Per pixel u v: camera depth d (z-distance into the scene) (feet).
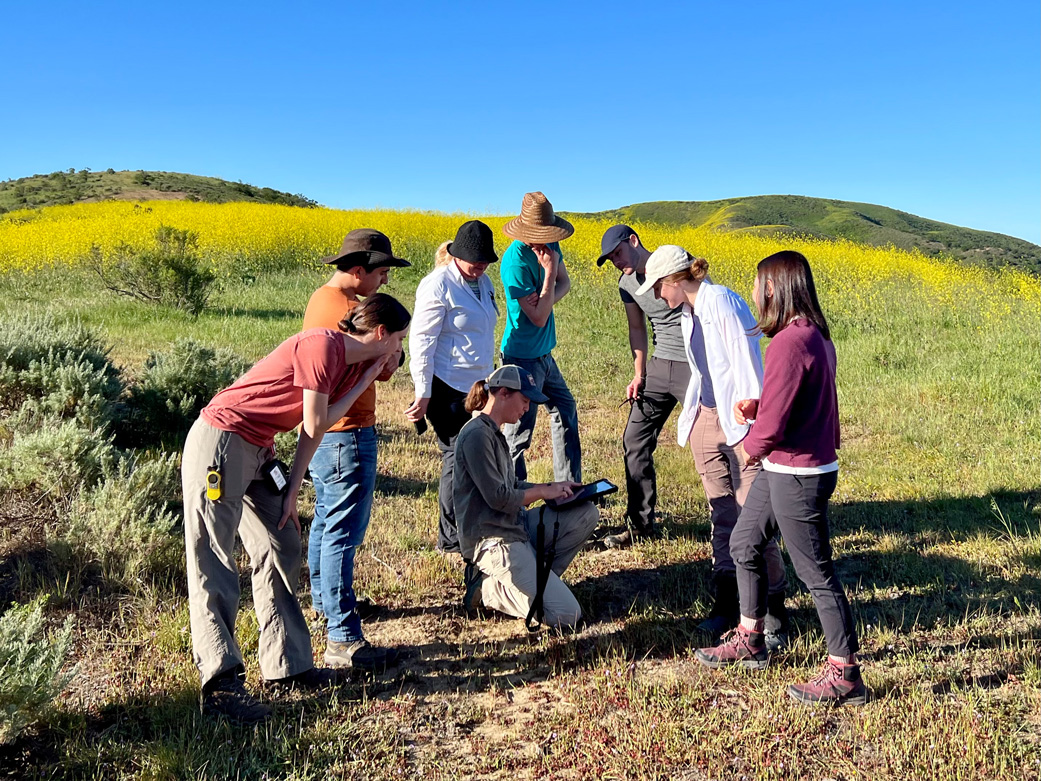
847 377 32.94
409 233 80.02
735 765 9.37
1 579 13.66
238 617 12.61
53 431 17.10
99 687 10.89
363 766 9.37
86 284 56.44
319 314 11.73
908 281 57.62
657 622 13.15
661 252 12.44
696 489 20.40
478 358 14.67
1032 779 8.90
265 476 10.57
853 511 18.28
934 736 9.61
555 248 16.40
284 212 95.04
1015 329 40.27
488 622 13.34
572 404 17.21
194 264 48.44
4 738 9.26
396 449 23.49
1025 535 16.35
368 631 12.99
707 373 12.90
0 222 97.71
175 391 22.77
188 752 9.29
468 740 10.02
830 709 10.40
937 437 24.09
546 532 13.43
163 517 15.39
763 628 11.69
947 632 12.57
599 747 9.71
